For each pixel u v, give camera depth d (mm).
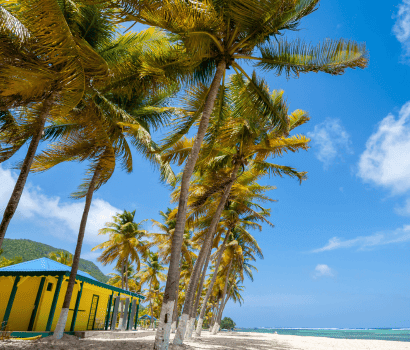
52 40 6449
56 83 8023
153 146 11453
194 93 10711
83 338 12234
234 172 14984
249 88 10531
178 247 7605
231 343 14648
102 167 11906
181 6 7539
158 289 43625
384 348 15805
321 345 17312
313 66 8828
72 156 11766
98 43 9734
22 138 10117
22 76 6754
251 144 14602
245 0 8039
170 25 8391
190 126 10492
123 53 10289
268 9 8148
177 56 9664
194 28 8094
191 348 9125
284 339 23734
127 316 21891
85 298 17859
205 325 73438
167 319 6887
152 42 10438
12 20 5910
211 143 11930
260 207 21359
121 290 18859
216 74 9484
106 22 9047
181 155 12883
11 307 12719
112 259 31828
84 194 12898
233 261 30531
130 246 30984
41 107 8500
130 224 31828
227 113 12180
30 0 5914
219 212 14344
